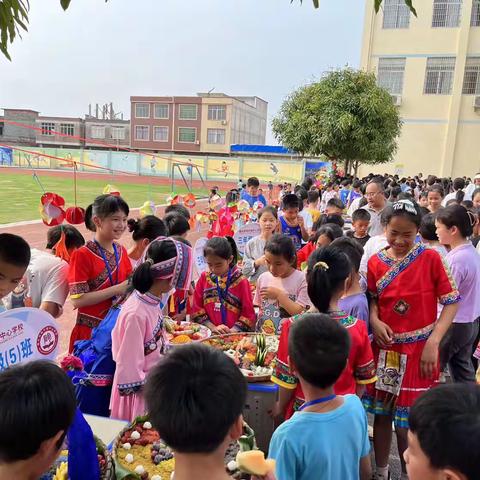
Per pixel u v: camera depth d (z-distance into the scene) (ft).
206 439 3.86
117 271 10.96
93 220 10.94
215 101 187.21
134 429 7.22
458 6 76.48
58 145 201.36
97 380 9.23
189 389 3.91
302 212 23.36
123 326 8.32
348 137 51.24
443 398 3.86
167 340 10.58
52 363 4.65
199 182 119.34
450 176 79.66
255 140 231.30
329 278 7.63
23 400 4.01
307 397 6.27
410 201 9.24
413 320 9.16
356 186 39.52
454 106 78.02
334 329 6.08
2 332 6.93
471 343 12.63
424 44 78.74
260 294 12.21
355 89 51.62
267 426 9.18
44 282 10.46
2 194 68.69
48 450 4.19
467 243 12.29
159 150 196.65
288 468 5.83
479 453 3.51
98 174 133.90
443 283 9.12
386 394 9.43
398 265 9.28
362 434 6.17
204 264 14.24
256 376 9.11
